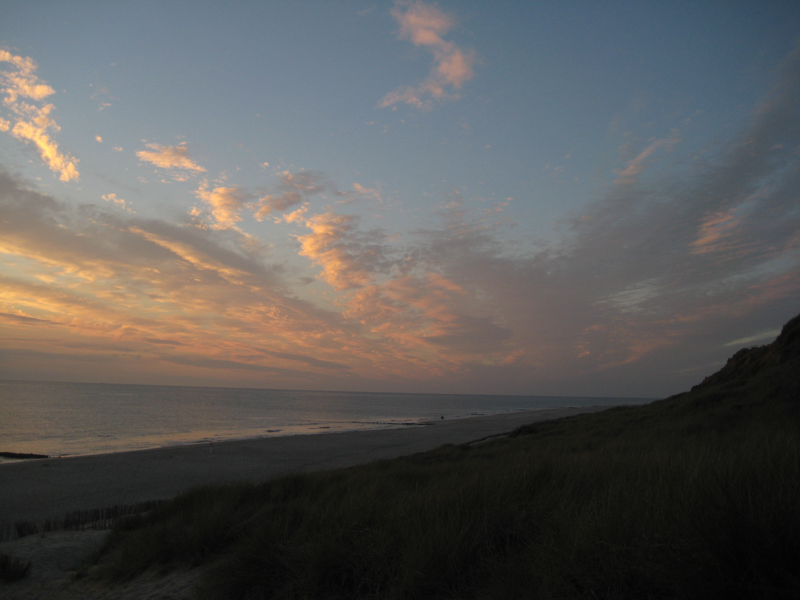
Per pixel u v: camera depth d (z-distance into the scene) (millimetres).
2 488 18750
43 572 6340
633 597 2639
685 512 3029
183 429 52281
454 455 17781
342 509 5273
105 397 124938
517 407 147750
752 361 27656
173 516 8133
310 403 142750
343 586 3824
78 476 21281
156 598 4590
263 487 9578
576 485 5098
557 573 2930
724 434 11289
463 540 3768
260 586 3992
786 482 3195
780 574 2426
